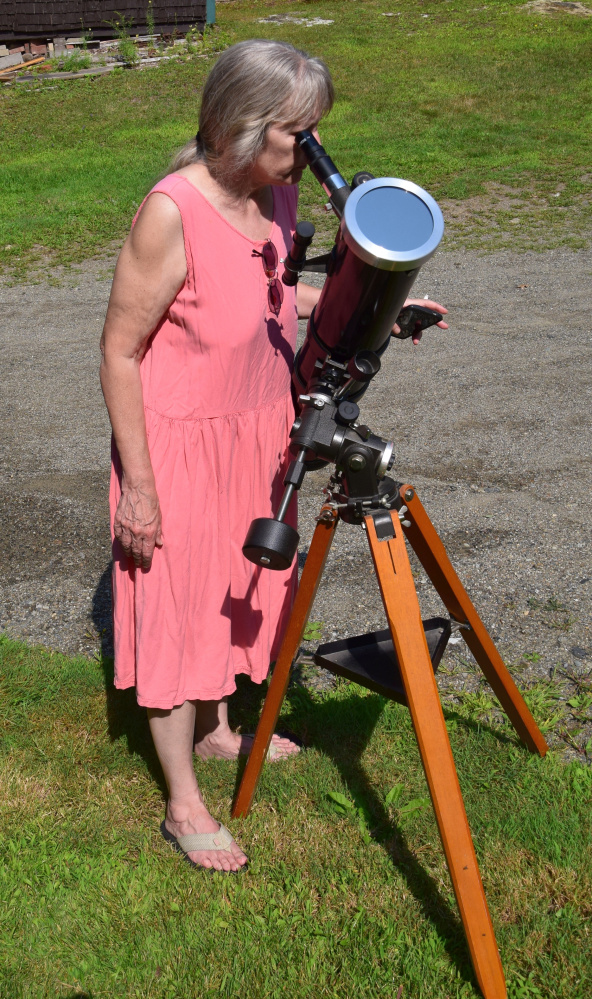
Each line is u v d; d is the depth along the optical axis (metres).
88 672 2.86
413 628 1.73
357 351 1.69
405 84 14.44
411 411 4.96
